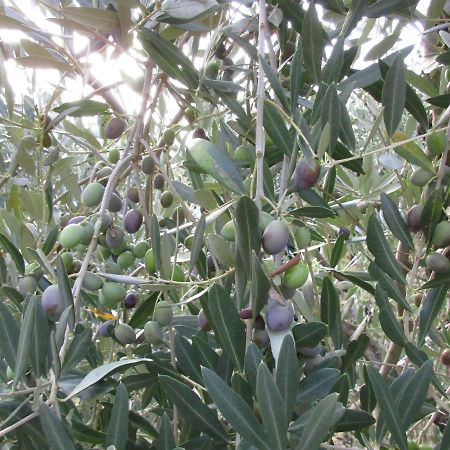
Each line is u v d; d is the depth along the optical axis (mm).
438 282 515
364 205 828
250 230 396
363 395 576
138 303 684
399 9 538
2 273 582
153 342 542
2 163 744
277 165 611
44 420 371
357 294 1119
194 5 506
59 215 732
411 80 643
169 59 549
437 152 517
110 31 519
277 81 468
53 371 410
